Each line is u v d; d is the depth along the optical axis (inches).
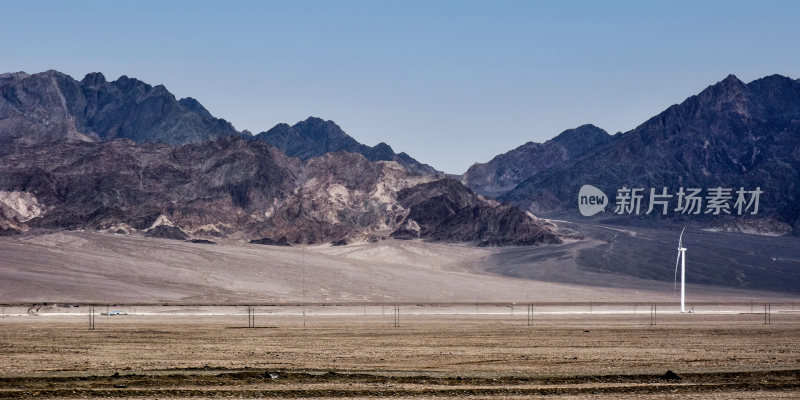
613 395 2866.6
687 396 2864.2
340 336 5423.2
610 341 5162.4
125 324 6550.2
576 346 4803.2
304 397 2787.9
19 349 4362.7
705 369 3560.5
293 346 4667.8
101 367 3545.8
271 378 3102.9
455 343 4933.6
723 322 7327.8
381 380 3105.3
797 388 3029.0
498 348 4635.8
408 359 4008.4
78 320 7121.1
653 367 3715.6
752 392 2947.8
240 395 2797.7
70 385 2950.3
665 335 5679.1
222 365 3636.8
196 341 4977.9
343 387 2957.7
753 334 5836.6
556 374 3302.2
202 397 2763.3
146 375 3129.9
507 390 2913.4
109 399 2728.8
